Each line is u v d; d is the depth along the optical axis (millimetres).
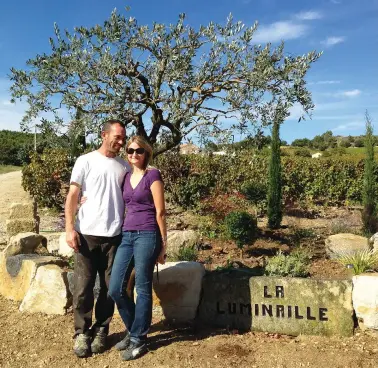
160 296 4312
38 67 5770
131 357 3588
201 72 5734
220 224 8219
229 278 4215
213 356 3604
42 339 4059
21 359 3727
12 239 5613
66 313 4590
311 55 5719
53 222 11367
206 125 5773
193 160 14867
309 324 3957
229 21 5797
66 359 3686
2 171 30766
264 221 11070
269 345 3779
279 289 4059
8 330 4277
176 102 5453
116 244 3711
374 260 5281
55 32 5566
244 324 4152
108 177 3646
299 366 3426
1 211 12422
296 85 5676
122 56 5570
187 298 4254
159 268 4320
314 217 12617
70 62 5371
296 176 15312
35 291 4711
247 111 5801
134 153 3607
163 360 3559
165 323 4270
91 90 5504
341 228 9664
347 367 3369
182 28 5734
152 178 3566
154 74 5836
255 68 5598
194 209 12047
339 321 3889
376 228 9430
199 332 4094
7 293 5156
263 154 15000
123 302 3611
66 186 14711
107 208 3635
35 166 13781
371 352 3559
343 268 5691
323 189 15156
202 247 7180
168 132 7117
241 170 14297
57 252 6641
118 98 5383
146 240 3531
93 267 3717
